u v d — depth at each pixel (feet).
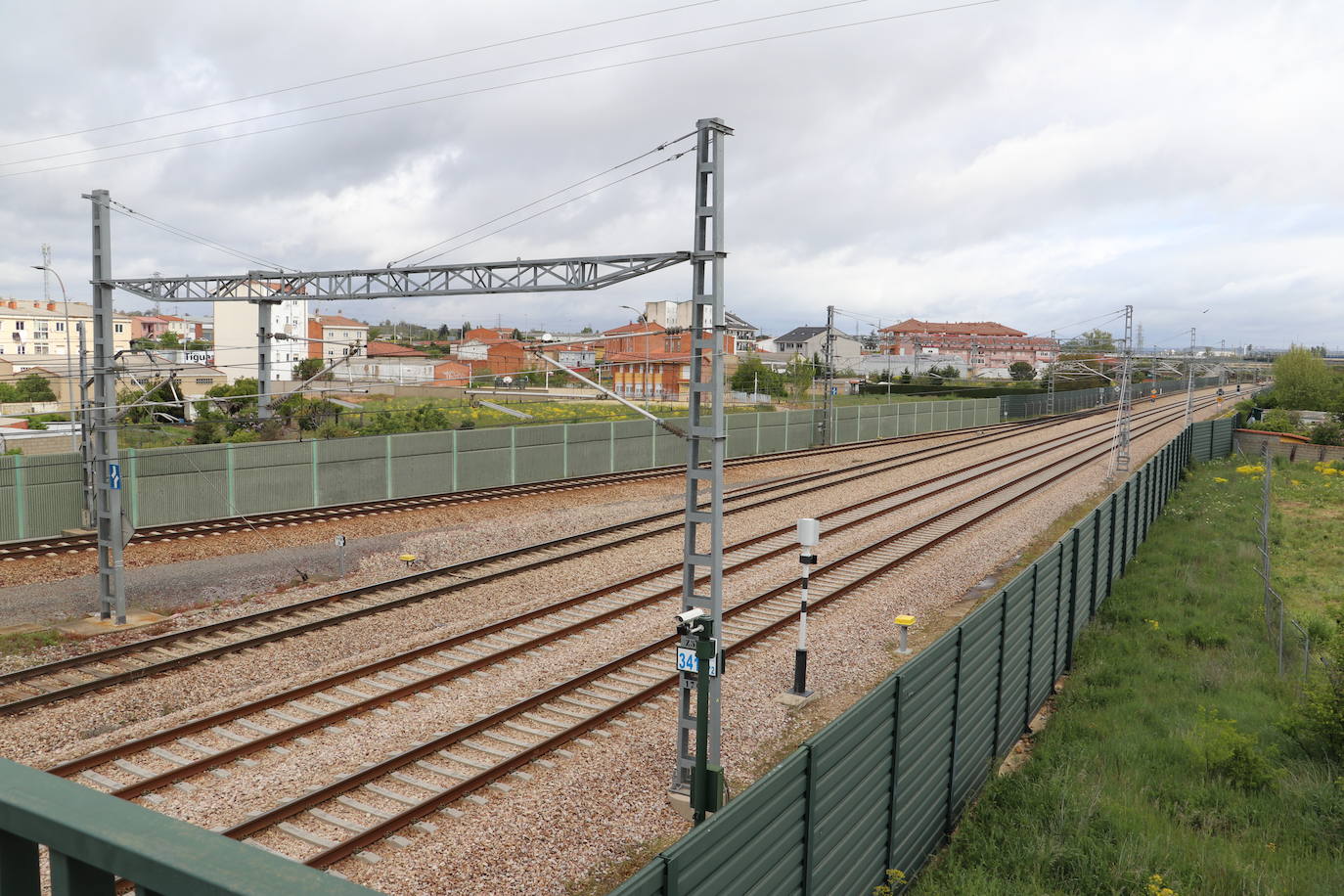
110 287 58.13
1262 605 65.05
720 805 32.19
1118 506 67.87
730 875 18.21
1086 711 43.70
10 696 42.75
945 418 215.72
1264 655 54.03
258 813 31.55
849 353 411.75
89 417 73.97
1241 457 160.76
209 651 48.19
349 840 29.35
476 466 104.68
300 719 40.29
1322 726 39.27
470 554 76.13
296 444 86.99
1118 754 38.32
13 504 72.69
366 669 45.52
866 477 124.98
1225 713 44.19
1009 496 110.52
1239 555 81.35
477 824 31.53
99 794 5.65
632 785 35.29
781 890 20.56
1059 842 29.81
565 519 90.53
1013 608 38.24
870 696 24.57
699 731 32.22
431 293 48.19
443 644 49.70
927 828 30.01
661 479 121.19
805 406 222.48
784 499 103.71
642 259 38.32
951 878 27.91
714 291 34.88
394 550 75.82
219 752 35.73
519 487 102.47
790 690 46.03
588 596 60.18
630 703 42.75
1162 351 216.13
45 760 35.96
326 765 35.70
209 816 31.40
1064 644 49.75
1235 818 33.55
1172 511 102.89
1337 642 42.75
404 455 97.04
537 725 40.40
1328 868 29.94
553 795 33.76
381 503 88.74
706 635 32.45
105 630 54.65
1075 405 293.02
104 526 56.59
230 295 58.70
